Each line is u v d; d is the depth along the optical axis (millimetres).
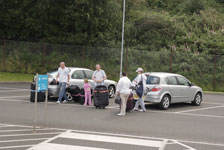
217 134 8766
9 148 6508
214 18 36500
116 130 8680
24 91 17297
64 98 14031
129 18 35969
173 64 25859
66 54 26594
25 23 30172
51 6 28391
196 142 7699
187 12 39469
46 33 29953
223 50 28891
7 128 8461
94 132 8281
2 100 13664
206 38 31906
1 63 27141
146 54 25875
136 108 12734
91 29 29219
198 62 25328
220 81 24312
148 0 44469
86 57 26281
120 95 11227
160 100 12820
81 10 27594
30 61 27125
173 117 11320
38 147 6621
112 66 25984
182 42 31969
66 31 29953
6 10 30547
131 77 25453
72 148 6613
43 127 8680
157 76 13180
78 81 14617
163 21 34281
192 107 14305
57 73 14156
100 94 12500
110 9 29750
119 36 32844
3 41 27328
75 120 9891
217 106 14977
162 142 7504
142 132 8570
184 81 14398
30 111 11242
